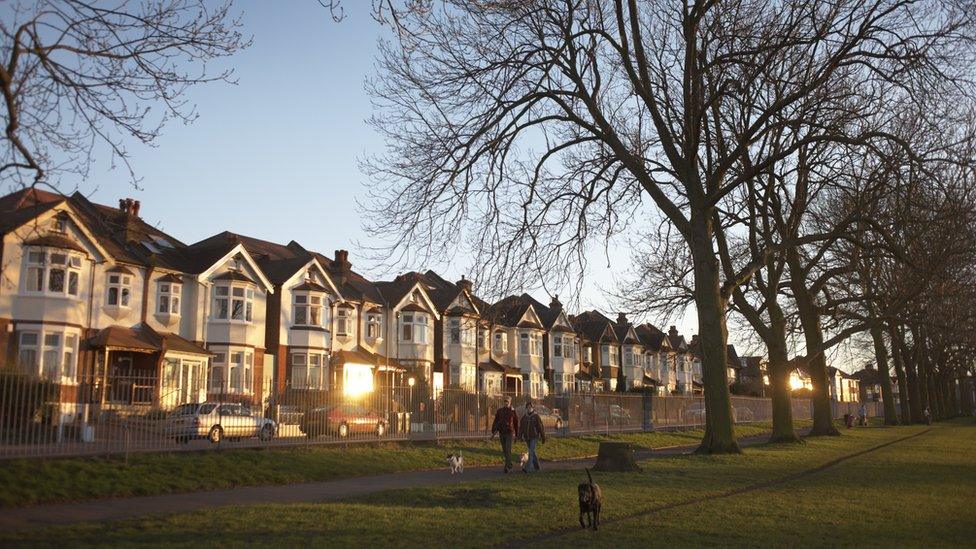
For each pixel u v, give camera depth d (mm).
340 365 48875
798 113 24750
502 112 23391
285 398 25359
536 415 22453
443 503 14664
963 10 20859
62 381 17844
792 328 42156
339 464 21625
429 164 22594
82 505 14273
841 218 33125
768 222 34219
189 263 43281
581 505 11961
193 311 42094
